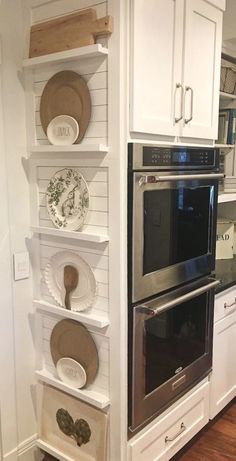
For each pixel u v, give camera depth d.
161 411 1.98
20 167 1.93
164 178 1.72
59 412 2.04
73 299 1.90
